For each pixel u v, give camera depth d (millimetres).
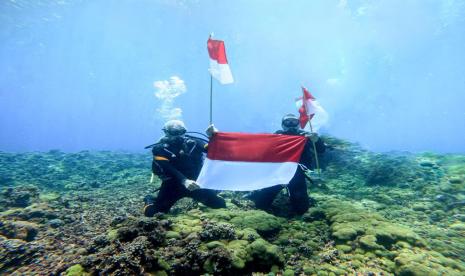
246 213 4121
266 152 4137
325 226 4043
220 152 4133
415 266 2770
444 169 6523
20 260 3258
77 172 9641
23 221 4270
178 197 4629
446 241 3535
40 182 8250
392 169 6609
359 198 5547
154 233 3297
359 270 2955
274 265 3084
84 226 4422
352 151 8398
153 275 2801
